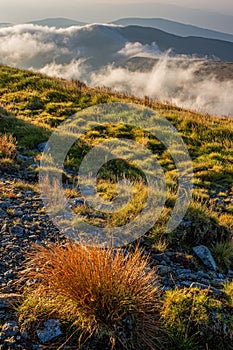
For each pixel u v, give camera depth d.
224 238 7.48
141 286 4.61
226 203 10.33
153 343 4.23
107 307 4.25
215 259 6.84
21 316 4.33
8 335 4.12
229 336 4.46
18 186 8.20
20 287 4.89
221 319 4.55
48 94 18.36
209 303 4.73
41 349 4.03
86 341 4.17
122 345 4.15
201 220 7.48
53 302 4.48
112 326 4.24
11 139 11.46
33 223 6.70
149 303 4.48
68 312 4.42
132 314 4.32
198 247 6.82
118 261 4.72
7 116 14.05
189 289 5.13
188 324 4.46
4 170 9.23
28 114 15.63
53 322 4.30
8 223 6.49
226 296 5.20
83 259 4.60
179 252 6.72
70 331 4.25
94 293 4.31
